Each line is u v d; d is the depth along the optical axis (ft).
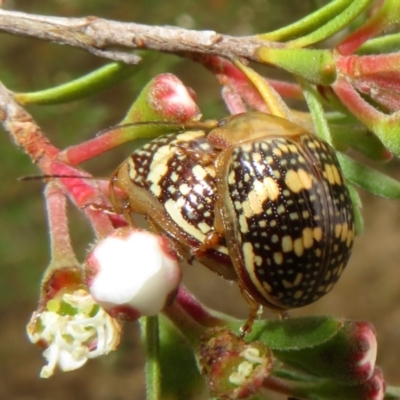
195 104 0.16
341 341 0.15
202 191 0.15
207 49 0.16
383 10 0.15
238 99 0.17
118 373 0.44
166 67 0.30
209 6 0.44
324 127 0.16
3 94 0.16
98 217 0.15
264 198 0.15
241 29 0.44
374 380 0.15
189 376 0.15
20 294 0.44
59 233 0.15
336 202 0.15
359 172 0.16
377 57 0.15
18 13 0.17
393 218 0.49
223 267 0.15
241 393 0.15
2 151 0.38
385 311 0.45
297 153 0.15
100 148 0.16
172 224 0.15
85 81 0.17
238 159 0.15
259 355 0.15
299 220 0.15
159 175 0.16
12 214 0.43
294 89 0.17
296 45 0.16
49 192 0.15
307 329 0.15
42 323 0.15
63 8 0.45
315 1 0.19
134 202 0.16
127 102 0.46
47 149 0.16
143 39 0.17
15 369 0.44
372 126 0.15
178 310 0.15
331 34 0.16
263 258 0.15
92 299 0.15
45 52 0.47
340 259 0.15
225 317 0.15
